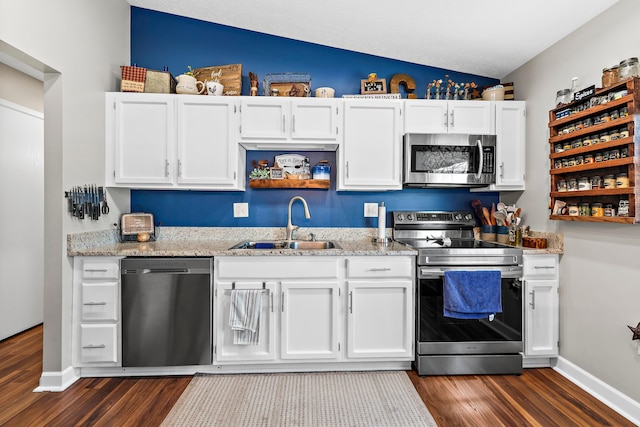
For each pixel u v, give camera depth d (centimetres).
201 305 221
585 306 215
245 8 260
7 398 198
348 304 226
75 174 220
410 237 291
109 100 250
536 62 260
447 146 260
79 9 222
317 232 293
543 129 251
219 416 182
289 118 256
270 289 223
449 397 202
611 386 197
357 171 262
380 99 265
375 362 235
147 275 219
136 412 185
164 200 287
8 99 293
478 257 230
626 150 182
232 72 278
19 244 301
